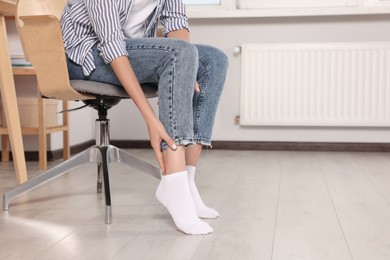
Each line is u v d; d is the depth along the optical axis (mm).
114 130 4152
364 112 3783
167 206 1606
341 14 3793
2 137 3311
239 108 4008
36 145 3418
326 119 3828
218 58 1723
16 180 2578
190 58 1561
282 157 3547
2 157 3318
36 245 1463
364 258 1358
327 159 3449
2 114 3225
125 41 1678
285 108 3867
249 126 4004
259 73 3879
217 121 4043
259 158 3494
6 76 2393
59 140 3537
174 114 1560
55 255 1369
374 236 1571
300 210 1924
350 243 1495
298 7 3928
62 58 1659
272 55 3852
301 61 3820
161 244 1467
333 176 2750
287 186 2438
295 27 3912
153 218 1776
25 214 1843
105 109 1894
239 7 4012
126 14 1753
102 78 1738
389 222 1748
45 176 1884
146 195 2180
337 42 3799
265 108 3891
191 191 1771
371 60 3748
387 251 1420
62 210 1903
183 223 1579
